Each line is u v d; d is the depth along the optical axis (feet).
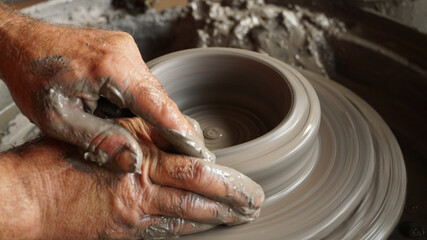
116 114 1.46
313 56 2.60
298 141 1.61
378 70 2.45
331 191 1.65
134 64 1.34
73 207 1.38
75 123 1.31
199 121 2.02
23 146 1.46
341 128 1.88
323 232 1.56
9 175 1.36
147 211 1.38
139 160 1.29
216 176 1.35
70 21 2.56
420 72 2.25
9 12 1.55
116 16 2.69
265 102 1.96
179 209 1.37
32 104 1.34
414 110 2.27
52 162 1.39
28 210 1.35
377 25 2.46
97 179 1.38
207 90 2.05
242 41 2.60
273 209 1.60
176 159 1.36
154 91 1.30
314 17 2.68
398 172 1.81
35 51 1.36
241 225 1.52
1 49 1.41
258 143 1.58
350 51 2.57
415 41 2.27
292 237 1.52
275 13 2.69
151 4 2.71
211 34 2.61
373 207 1.68
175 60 1.93
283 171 1.61
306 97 1.75
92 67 1.30
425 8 2.36
